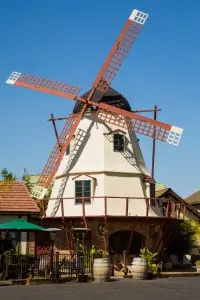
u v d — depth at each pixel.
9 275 27.50
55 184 40.41
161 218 37.22
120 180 38.12
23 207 33.09
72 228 35.38
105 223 35.56
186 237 44.38
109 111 39.34
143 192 38.78
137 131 39.06
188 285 27.36
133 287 26.14
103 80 39.78
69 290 24.45
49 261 29.36
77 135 39.75
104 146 38.72
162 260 38.31
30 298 21.47
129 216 35.78
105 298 21.72
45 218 36.97
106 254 34.19
